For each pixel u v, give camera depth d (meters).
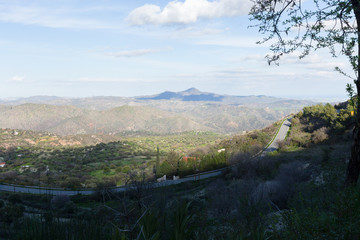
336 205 2.71
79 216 2.13
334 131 43.06
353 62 4.78
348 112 42.28
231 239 2.30
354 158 5.21
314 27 5.19
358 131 5.29
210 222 2.52
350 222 2.42
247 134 91.69
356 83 4.88
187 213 2.28
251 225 2.58
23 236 1.89
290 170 17.05
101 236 1.98
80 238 1.97
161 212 2.26
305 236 2.38
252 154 52.41
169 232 2.16
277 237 2.39
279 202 7.39
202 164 60.88
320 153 24.91
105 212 2.10
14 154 164.38
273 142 63.06
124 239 1.86
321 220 2.50
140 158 147.12
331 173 5.02
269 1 5.46
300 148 45.59
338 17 5.03
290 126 77.88
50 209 2.18
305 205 3.43
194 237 2.31
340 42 5.00
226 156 61.59
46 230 1.95
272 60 5.71
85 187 60.75
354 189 2.96
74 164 128.25
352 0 4.77
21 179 75.81
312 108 78.00
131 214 2.09
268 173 28.66
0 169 117.62
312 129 60.59
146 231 2.01
